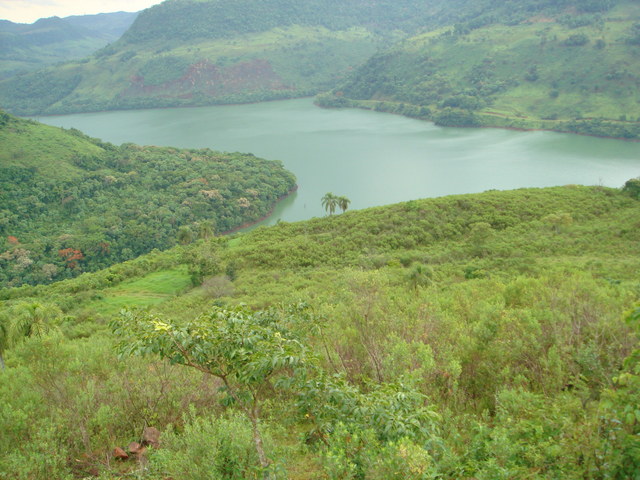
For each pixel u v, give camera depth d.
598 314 12.62
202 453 7.83
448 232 58.91
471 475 6.80
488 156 154.75
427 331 13.53
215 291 46.00
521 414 8.36
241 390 8.00
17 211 111.19
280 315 9.17
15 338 20.69
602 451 5.90
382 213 66.88
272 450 8.12
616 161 136.75
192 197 120.00
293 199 130.00
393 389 7.86
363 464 6.77
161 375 12.38
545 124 187.50
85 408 10.80
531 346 11.61
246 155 161.38
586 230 52.47
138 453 9.23
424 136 197.25
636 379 5.97
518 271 36.69
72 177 127.75
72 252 94.75
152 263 66.50
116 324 6.79
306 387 7.89
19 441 9.70
